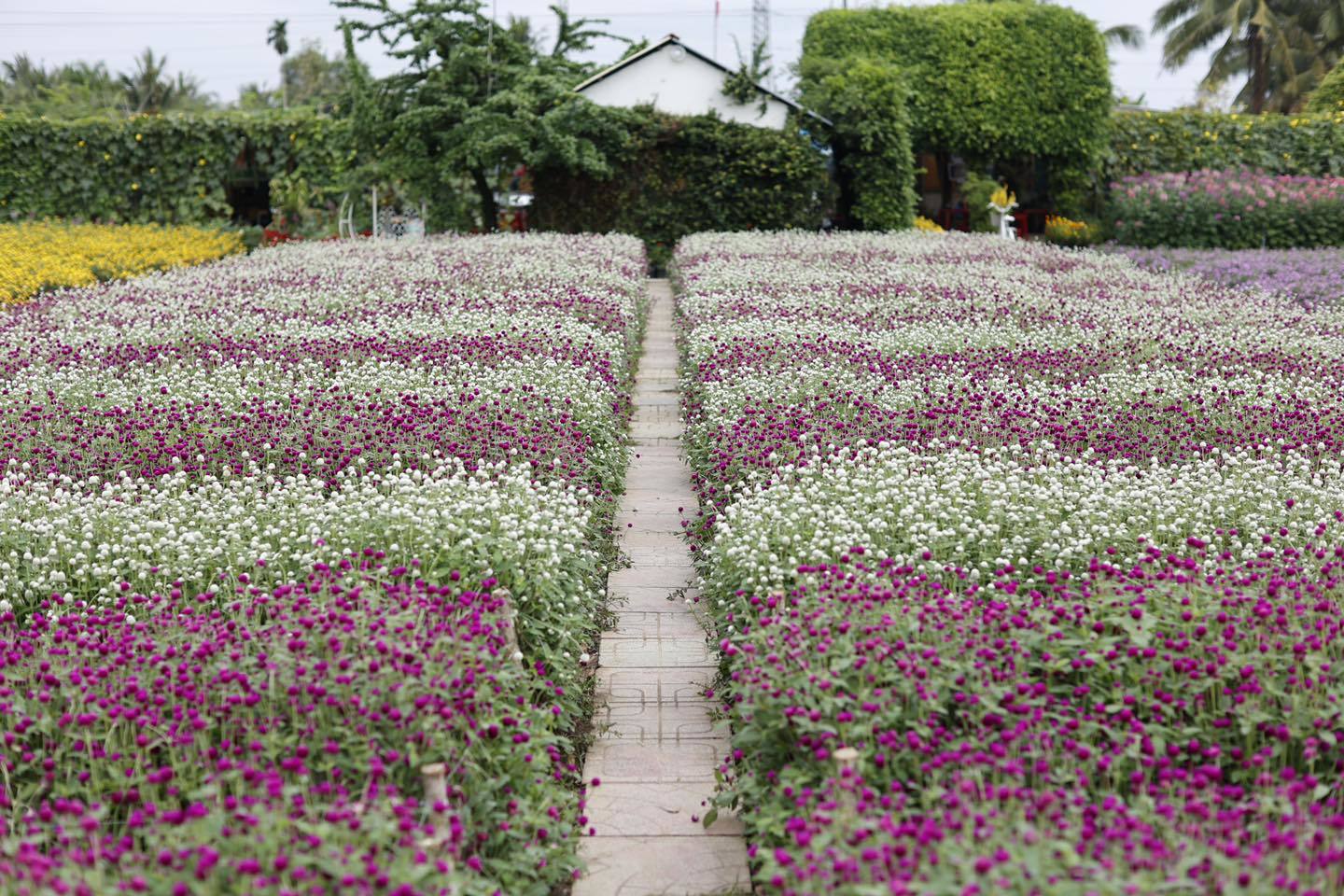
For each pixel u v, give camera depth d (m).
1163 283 16.48
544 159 24.97
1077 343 11.66
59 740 4.12
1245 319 13.35
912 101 29.88
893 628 4.49
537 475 7.28
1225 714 4.11
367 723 3.95
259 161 27.95
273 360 10.30
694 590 6.99
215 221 27.81
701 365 10.65
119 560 5.73
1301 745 4.03
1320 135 30.69
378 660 4.16
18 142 27.30
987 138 30.38
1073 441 8.20
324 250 20.39
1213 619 4.61
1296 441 8.17
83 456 7.62
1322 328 13.12
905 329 12.02
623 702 5.67
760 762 4.29
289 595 4.96
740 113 26.30
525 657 5.25
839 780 3.55
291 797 3.49
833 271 16.86
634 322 13.62
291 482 6.76
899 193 26.77
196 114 28.02
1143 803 3.43
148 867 3.27
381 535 5.97
